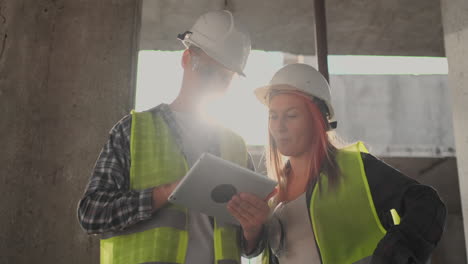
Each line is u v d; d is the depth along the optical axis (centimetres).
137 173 200
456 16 421
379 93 1272
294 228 227
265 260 238
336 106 1259
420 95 1275
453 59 420
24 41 380
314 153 232
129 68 394
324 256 212
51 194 360
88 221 188
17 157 359
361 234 214
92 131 376
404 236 189
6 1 378
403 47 805
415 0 697
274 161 250
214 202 190
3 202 349
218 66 223
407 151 1253
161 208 196
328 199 221
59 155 368
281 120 238
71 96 380
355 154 228
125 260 187
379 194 212
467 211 393
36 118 371
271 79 248
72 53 389
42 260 348
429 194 200
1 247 343
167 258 188
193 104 222
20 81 372
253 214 191
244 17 709
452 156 1246
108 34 397
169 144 209
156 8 689
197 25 229
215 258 199
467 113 402
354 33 769
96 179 199
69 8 398
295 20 713
